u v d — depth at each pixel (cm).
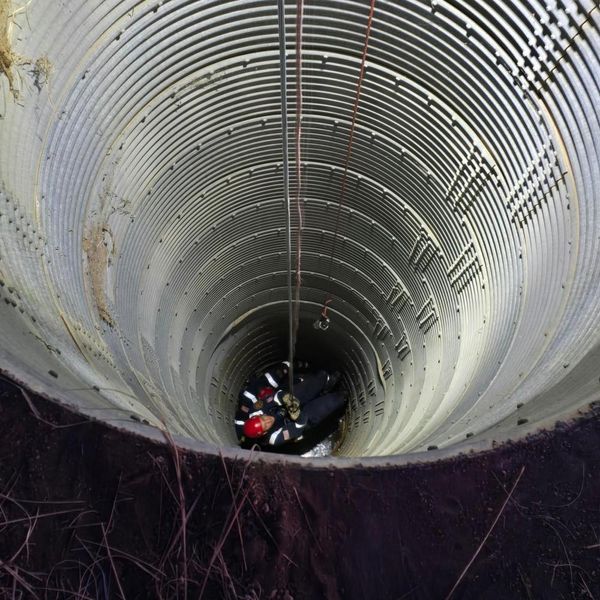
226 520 374
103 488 378
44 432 385
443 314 878
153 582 357
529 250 659
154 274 827
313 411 1247
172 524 371
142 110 658
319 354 1362
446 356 855
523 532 381
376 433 1000
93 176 643
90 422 391
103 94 602
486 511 388
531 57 561
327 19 625
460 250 786
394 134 746
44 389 393
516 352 622
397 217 858
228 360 1202
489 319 736
